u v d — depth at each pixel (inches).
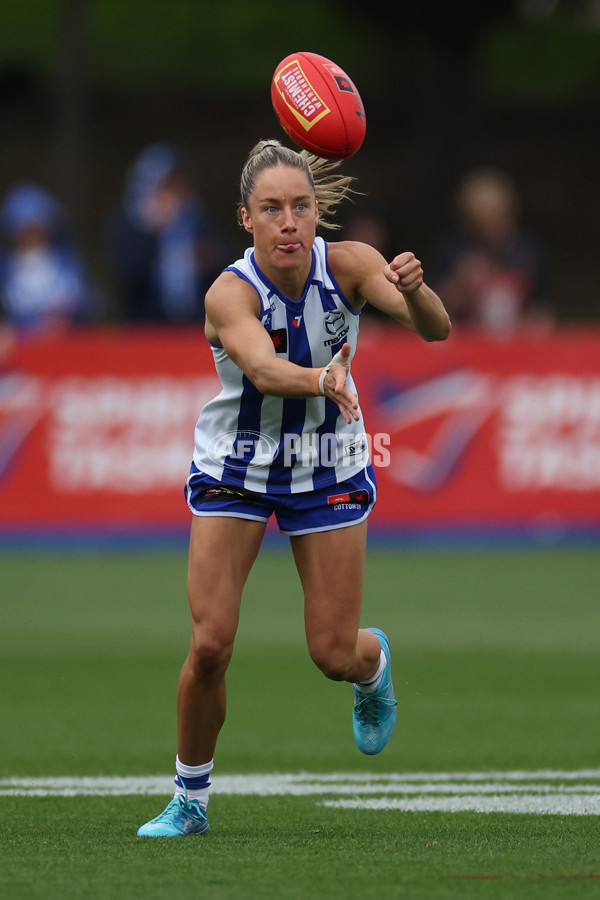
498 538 1670.8
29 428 1622.8
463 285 1852.9
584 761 751.1
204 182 3986.2
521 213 4094.5
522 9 4195.4
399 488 1660.9
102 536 1641.2
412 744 797.9
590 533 1680.6
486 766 738.2
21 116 4057.6
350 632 605.0
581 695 946.1
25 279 1795.0
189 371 1630.2
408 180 4015.8
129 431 1630.2
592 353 1660.9
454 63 3634.4
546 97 4370.1
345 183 606.5
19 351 1614.2
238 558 587.5
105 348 1622.8
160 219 1765.5
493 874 485.7
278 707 914.1
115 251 1780.3
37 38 4222.4
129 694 950.4
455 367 1648.6
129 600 1354.6
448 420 1653.5
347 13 3668.8
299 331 593.3
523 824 590.9
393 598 1363.2
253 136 4138.8
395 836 565.3
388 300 588.4
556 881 473.7
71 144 3299.7
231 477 589.9
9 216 1806.1
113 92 4133.9
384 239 1750.7
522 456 1662.2
